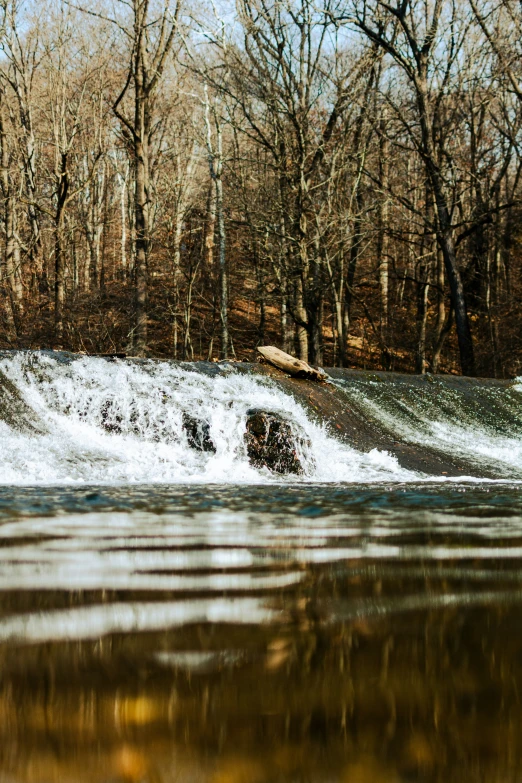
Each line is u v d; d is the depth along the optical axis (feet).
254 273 92.94
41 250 99.60
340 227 81.41
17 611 5.96
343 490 23.18
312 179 85.05
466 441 45.96
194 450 35.91
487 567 8.29
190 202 119.85
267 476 33.12
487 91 87.66
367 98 84.53
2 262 97.09
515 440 48.16
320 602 6.32
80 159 121.39
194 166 123.13
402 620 5.64
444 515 15.15
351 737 3.48
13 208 96.37
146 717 3.67
